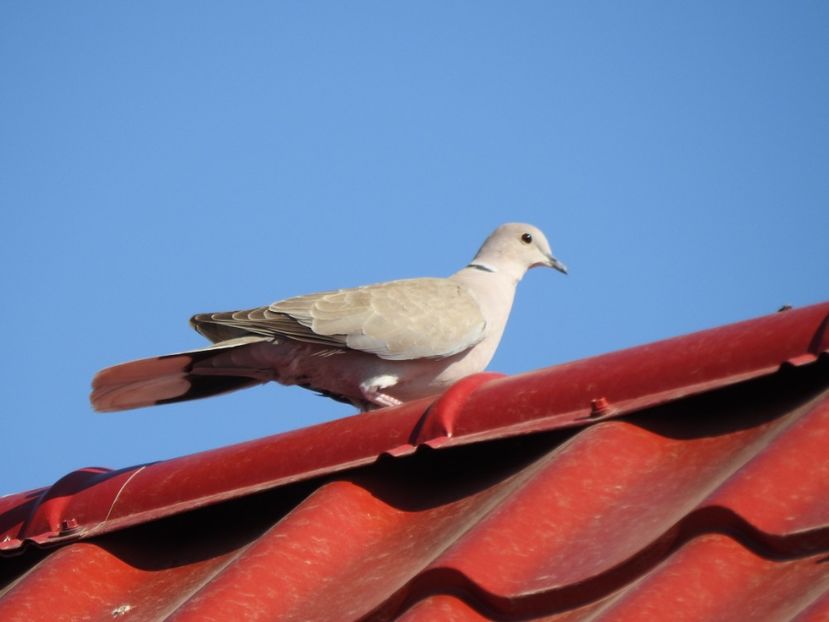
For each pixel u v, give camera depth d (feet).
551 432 29.66
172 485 33.42
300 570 28.58
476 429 30.71
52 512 34.47
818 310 28.60
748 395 28.40
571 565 25.12
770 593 22.40
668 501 26.04
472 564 25.43
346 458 31.65
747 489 24.13
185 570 31.40
